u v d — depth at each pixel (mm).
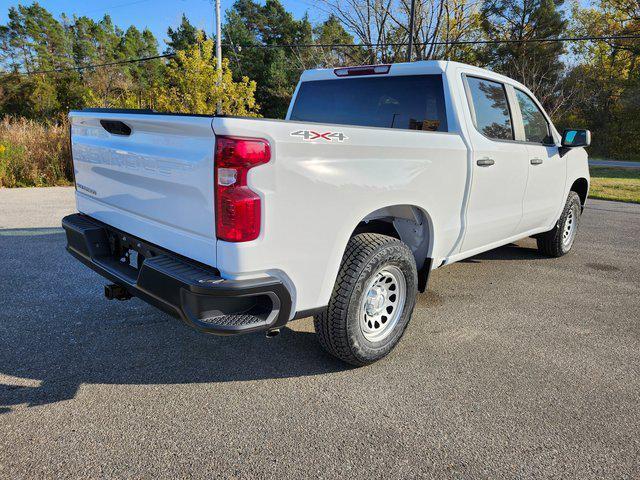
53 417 2600
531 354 3533
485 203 4086
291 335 3717
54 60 65812
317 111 4574
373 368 3258
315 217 2574
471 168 3752
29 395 2795
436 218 3512
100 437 2451
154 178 2695
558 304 4594
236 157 2234
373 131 2846
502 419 2719
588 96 38344
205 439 2465
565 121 38531
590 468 2346
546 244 6117
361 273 2898
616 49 41656
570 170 5699
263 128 2287
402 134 3059
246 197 2279
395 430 2590
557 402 2908
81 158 3547
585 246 7090
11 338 3484
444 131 3789
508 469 2320
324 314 2955
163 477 2189
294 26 53219
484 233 4238
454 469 2309
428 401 2877
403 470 2289
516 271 5668
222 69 15086
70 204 9109
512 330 3959
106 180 3221
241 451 2385
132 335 3611
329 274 2756
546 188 5176
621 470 2338
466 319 4164
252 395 2887
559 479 2266
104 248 3354
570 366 3365
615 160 36250
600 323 4152
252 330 2422
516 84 4684
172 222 2641
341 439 2502
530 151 4676
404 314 3350
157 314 3994
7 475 2164
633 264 6090
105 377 3029
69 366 3141
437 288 4988
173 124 2453
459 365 3334
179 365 3211
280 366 3240
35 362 3168
